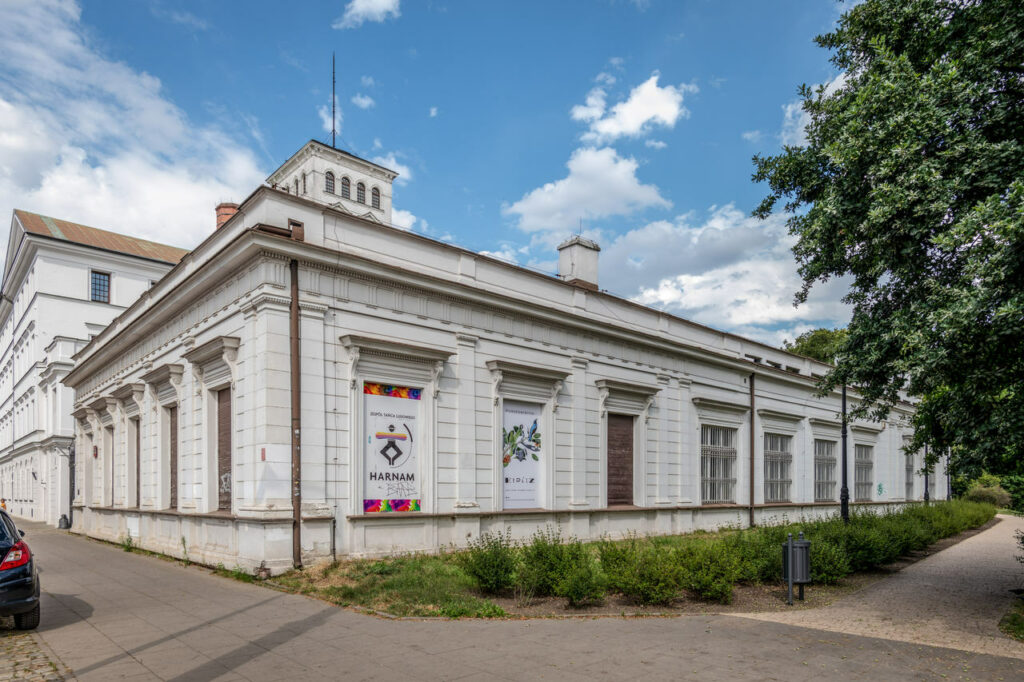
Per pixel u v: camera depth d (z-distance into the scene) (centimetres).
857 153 1061
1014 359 947
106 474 2400
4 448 5175
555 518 1873
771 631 911
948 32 1096
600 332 2091
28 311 4294
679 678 684
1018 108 984
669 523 2281
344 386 1451
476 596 1109
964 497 5047
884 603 1159
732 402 2659
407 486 1548
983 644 866
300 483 1338
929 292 1075
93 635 862
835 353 1230
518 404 1844
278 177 3597
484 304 1756
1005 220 821
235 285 1484
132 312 2233
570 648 798
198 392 1622
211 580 1309
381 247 1577
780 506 2872
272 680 670
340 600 1059
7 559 855
